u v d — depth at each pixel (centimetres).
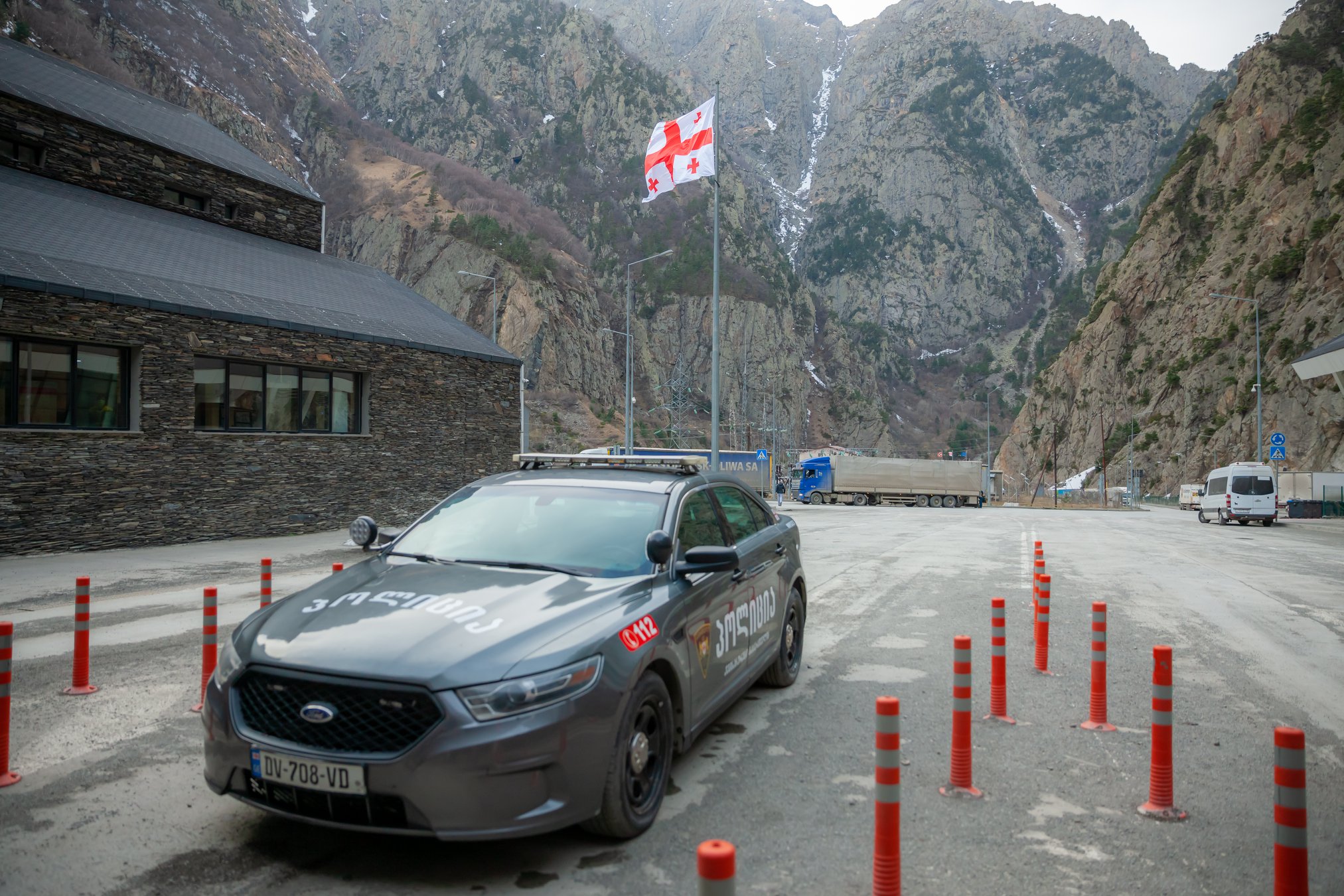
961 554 1836
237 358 1881
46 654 747
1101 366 10919
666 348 16425
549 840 382
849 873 356
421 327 2498
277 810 342
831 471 6091
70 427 1590
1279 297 8388
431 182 16900
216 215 2553
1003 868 363
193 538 1780
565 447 10831
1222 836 400
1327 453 6712
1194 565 1673
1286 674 730
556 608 387
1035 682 693
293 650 351
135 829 390
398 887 338
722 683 498
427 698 327
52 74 2552
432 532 496
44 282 1509
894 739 318
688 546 487
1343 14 10919
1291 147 9538
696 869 355
